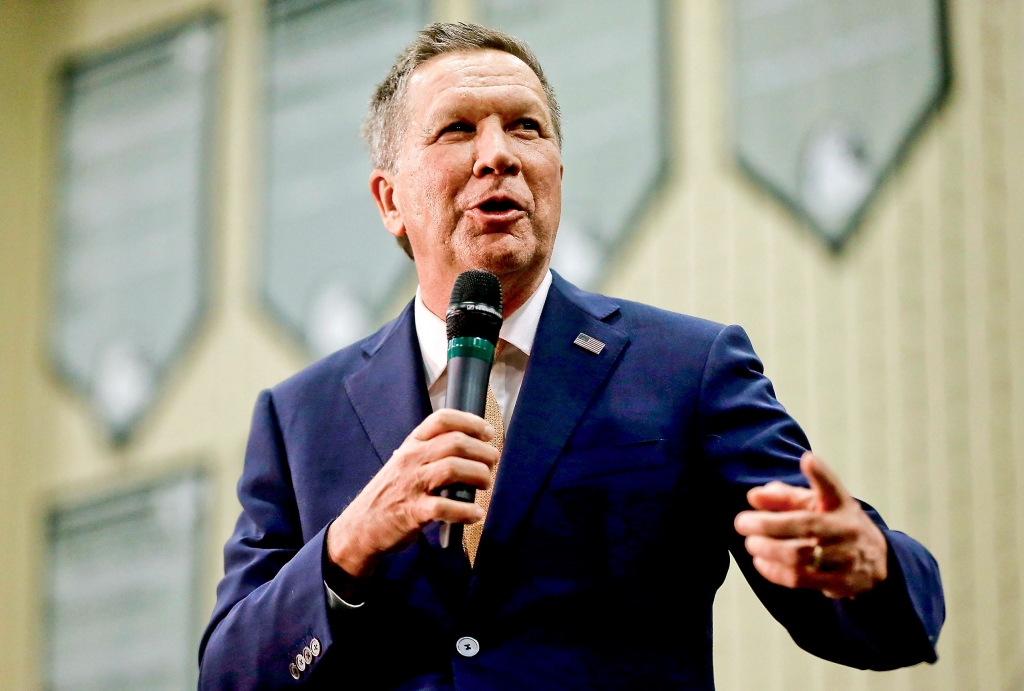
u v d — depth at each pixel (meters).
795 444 2.01
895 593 1.74
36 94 7.75
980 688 4.52
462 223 2.24
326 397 2.30
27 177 7.64
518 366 2.23
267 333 6.63
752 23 5.50
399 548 1.88
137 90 7.41
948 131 5.01
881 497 4.85
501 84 2.33
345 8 6.75
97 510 6.97
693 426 2.07
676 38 5.66
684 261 5.44
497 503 2.00
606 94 5.79
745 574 2.01
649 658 1.93
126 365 7.09
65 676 6.82
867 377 4.97
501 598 1.95
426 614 1.98
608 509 1.99
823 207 5.20
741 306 5.28
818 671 4.70
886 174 5.10
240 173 6.92
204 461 6.68
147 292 7.11
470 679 1.89
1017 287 4.78
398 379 2.24
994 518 4.64
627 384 2.12
